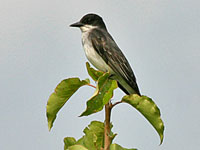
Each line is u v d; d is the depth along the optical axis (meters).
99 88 5.05
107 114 5.34
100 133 5.77
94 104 5.04
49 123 5.60
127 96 5.28
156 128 5.38
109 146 5.25
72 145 5.46
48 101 5.52
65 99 5.55
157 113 5.27
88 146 5.73
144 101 5.26
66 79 5.37
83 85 5.43
